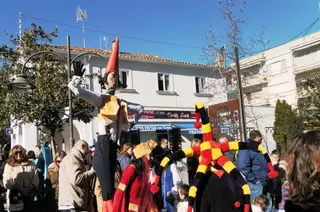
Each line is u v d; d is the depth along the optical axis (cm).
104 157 378
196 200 336
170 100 2830
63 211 587
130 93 2633
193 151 341
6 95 1627
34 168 730
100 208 570
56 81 1589
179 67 2917
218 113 1628
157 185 335
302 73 3841
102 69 2452
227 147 341
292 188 217
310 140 212
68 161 593
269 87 4081
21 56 1675
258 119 2694
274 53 4078
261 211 638
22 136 2327
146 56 2961
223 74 2169
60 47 2439
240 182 322
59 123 1600
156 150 652
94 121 2361
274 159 762
